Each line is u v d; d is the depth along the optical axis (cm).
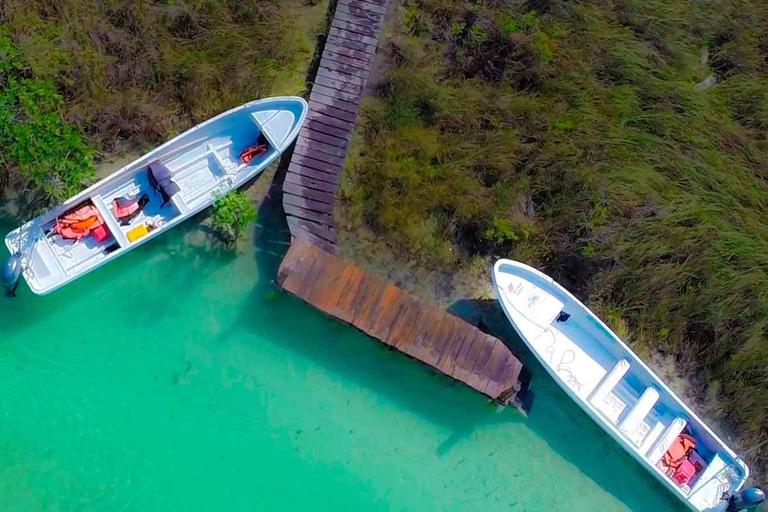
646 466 753
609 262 786
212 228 770
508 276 755
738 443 792
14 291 727
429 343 746
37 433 731
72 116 742
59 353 746
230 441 754
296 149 768
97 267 730
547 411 791
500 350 748
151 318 760
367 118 805
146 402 750
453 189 789
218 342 765
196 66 768
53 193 711
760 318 790
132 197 747
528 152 802
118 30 769
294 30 805
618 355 770
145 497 735
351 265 743
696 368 805
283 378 768
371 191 787
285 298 777
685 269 792
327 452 765
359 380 777
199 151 766
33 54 732
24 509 718
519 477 780
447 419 783
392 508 766
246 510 747
